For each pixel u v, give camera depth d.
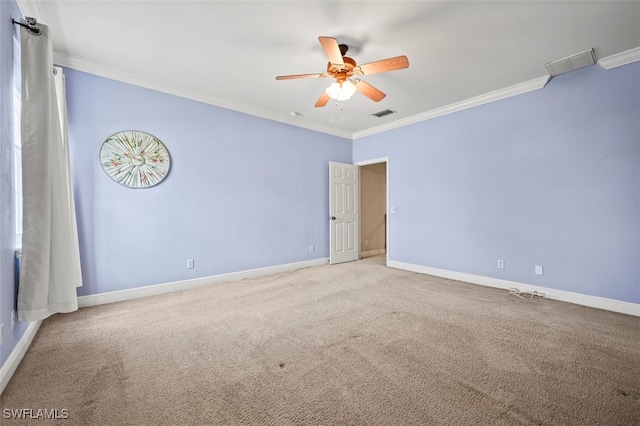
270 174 4.41
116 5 2.04
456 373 1.74
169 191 3.45
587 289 2.94
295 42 2.51
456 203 4.05
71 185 2.69
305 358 1.92
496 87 3.45
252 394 1.56
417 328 2.38
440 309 2.83
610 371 1.75
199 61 2.85
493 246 3.66
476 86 3.41
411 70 3.02
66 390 1.59
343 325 2.45
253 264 4.22
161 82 3.31
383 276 4.22
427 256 4.41
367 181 6.42
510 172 3.50
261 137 4.29
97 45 2.57
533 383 1.64
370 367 1.81
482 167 3.76
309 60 2.82
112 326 2.44
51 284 2.01
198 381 1.68
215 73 3.10
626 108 2.70
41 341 2.16
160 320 2.57
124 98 3.13
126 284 3.16
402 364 1.84
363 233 6.35
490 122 3.67
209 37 2.44
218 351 2.02
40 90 1.93
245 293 3.38
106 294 3.04
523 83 3.31
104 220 3.03
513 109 3.46
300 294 3.33
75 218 2.76
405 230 4.72
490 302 3.04
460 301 3.07
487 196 3.72
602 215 2.84
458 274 4.02
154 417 1.39
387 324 2.46
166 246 3.43
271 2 2.01
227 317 2.64
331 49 2.06
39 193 1.90
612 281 2.79
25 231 1.86
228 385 1.64
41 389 1.59
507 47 2.58
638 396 1.52
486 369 1.78
